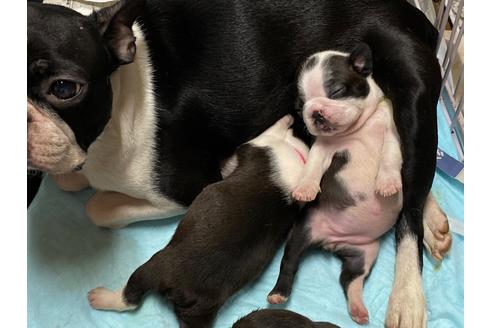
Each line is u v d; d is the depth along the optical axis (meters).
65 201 0.64
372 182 0.58
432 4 0.74
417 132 0.58
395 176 0.58
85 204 0.64
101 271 0.61
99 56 0.50
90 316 0.58
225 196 0.57
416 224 0.59
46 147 0.48
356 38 0.61
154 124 0.58
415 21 0.62
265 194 0.58
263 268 0.59
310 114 0.58
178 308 0.56
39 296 0.59
